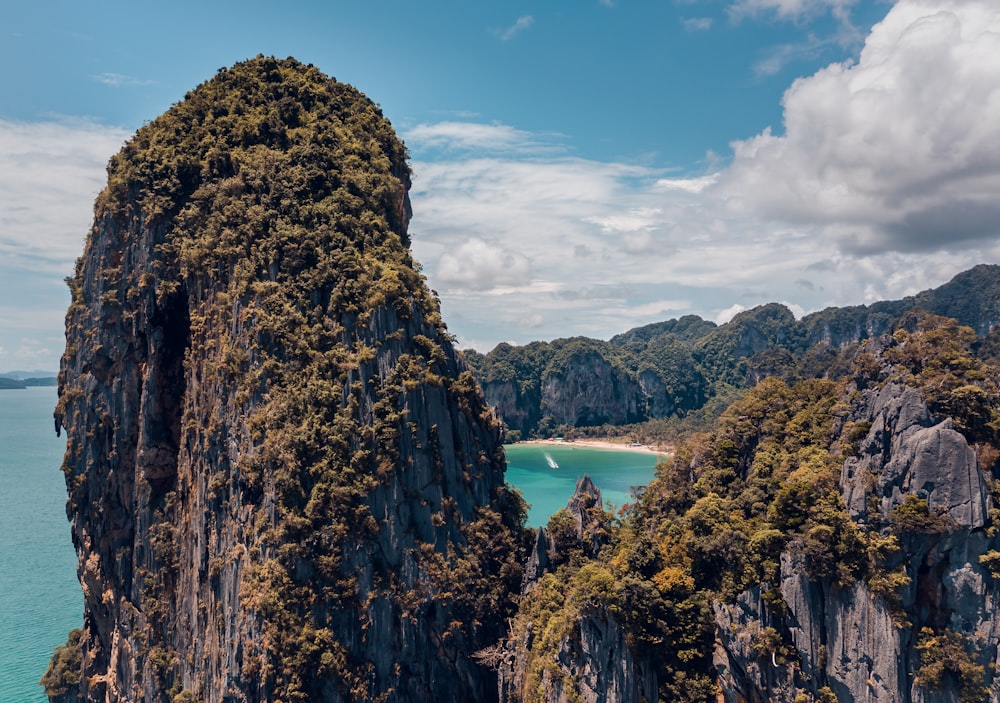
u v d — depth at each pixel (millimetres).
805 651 66750
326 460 90938
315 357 96438
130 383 108312
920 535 63031
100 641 116312
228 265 102250
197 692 92500
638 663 72938
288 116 118812
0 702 110750
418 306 105875
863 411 74938
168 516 103875
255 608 85438
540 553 91875
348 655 86250
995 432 66125
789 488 71938
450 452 101875
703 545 75188
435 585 93125
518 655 83500
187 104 120188
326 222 106375
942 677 61438
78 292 117312
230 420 96125
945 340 73812
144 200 108062
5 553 175875
